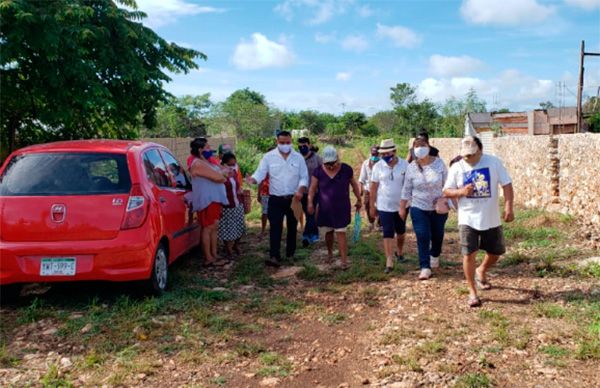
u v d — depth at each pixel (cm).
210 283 705
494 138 1639
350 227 1138
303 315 583
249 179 807
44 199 580
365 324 552
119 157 617
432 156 711
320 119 8200
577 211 1091
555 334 489
